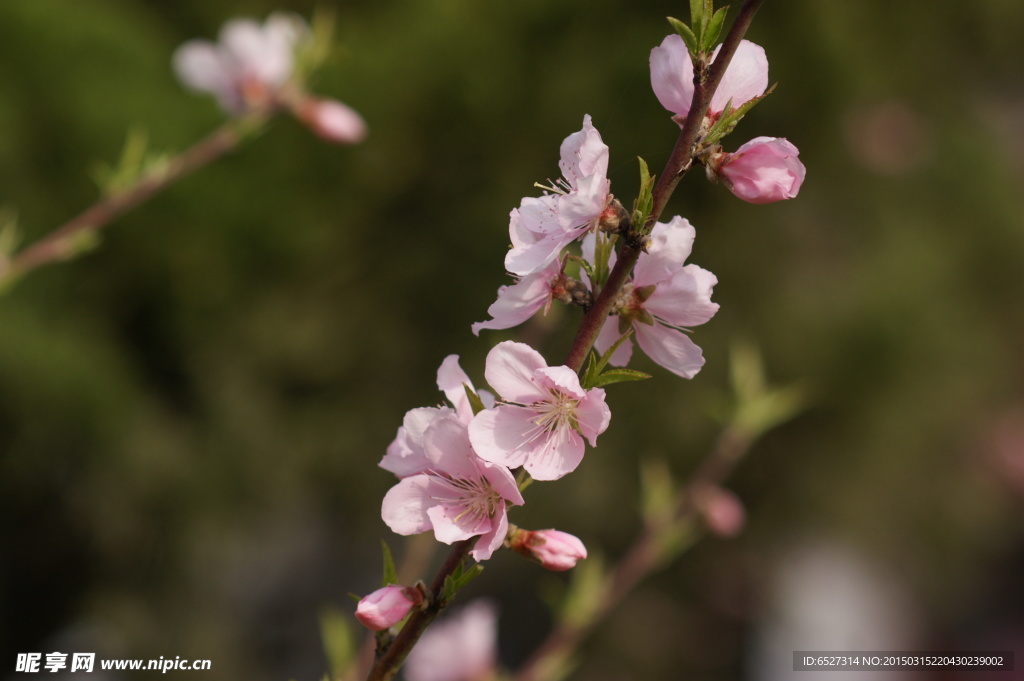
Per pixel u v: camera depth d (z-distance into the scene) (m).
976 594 2.92
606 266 0.59
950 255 2.41
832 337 2.21
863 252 2.34
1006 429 2.61
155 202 1.79
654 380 2.15
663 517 0.99
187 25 2.14
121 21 1.94
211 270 1.89
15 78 1.73
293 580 2.28
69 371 1.65
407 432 0.59
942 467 2.48
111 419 1.71
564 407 0.59
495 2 2.10
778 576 2.46
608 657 2.46
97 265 1.80
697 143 0.59
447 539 0.58
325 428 2.12
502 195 2.09
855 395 2.22
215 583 1.99
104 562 1.79
